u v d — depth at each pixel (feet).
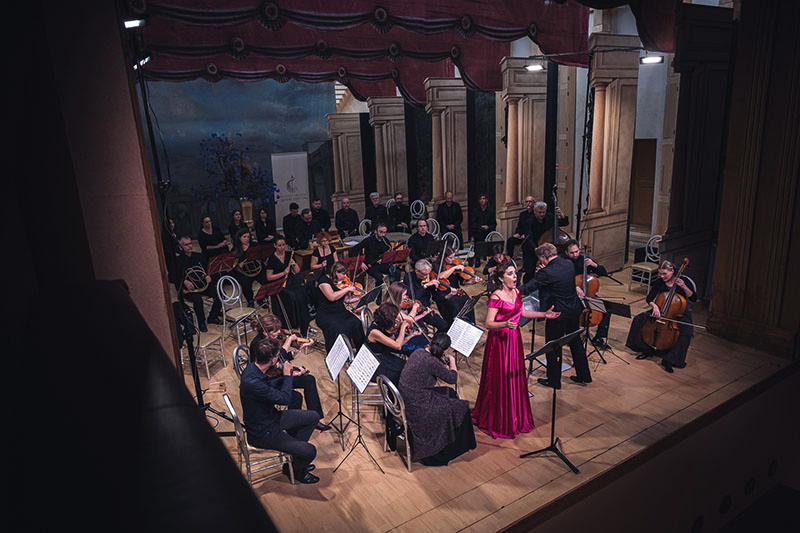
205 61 30.58
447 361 16.05
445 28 22.59
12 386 3.13
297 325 22.49
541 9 24.84
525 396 15.78
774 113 18.86
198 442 1.90
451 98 35.19
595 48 26.76
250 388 13.28
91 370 2.82
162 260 11.10
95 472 1.74
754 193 19.77
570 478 13.89
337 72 34.32
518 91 30.89
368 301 18.51
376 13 21.13
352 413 17.10
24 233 8.30
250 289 26.81
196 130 40.63
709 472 17.20
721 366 19.36
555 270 16.98
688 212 24.39
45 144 8.66
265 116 43.16
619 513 14.69
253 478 14.26
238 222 31.35
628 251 33.88
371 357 13.88
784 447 20.27
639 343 20.04
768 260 19.83
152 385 2.52
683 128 23.22
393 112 41.01
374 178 43.96
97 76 9.68
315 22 20.12
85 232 9.73
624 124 28.76
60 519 1.49
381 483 13.94
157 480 1.63
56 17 9.22
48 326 3.88
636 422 16.19
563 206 33.32
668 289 19.20
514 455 14.88
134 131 10.14
